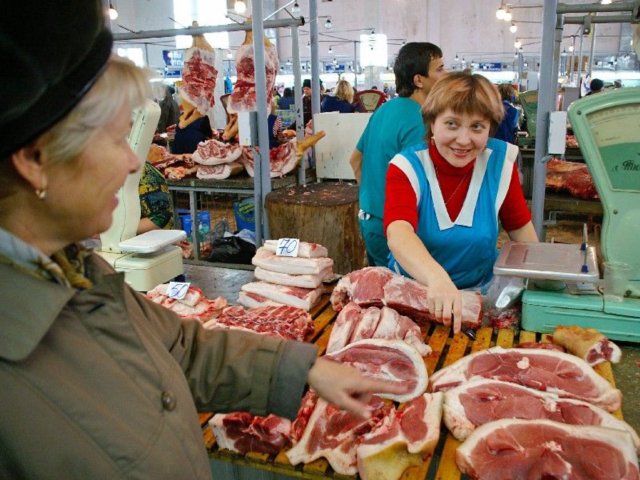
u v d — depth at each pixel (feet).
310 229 13.65
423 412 4.45
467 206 6.82
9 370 2.34
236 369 3.73
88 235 2.69
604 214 6.37
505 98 27.04
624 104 5.94
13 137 2.11
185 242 16.94
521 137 23.47
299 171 16.38
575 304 6.00
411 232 6.34
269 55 17.28
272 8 68.03
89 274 2.98
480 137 6.26
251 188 15.87
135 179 8.14
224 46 40.91
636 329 5.87
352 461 4.20
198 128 20.34
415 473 4.12
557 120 9.21
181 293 7.06
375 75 52.26
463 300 6.26
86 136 2.33
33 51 2.08
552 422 4.22
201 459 3.05
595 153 6.17
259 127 13.84
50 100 2.15
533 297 6.14
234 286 8.68
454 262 7.07
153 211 9.71
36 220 2.52
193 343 3.82
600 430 4.09
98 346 2.67
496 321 6.40
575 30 65.10
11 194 2.41
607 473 3.76
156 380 2.85
